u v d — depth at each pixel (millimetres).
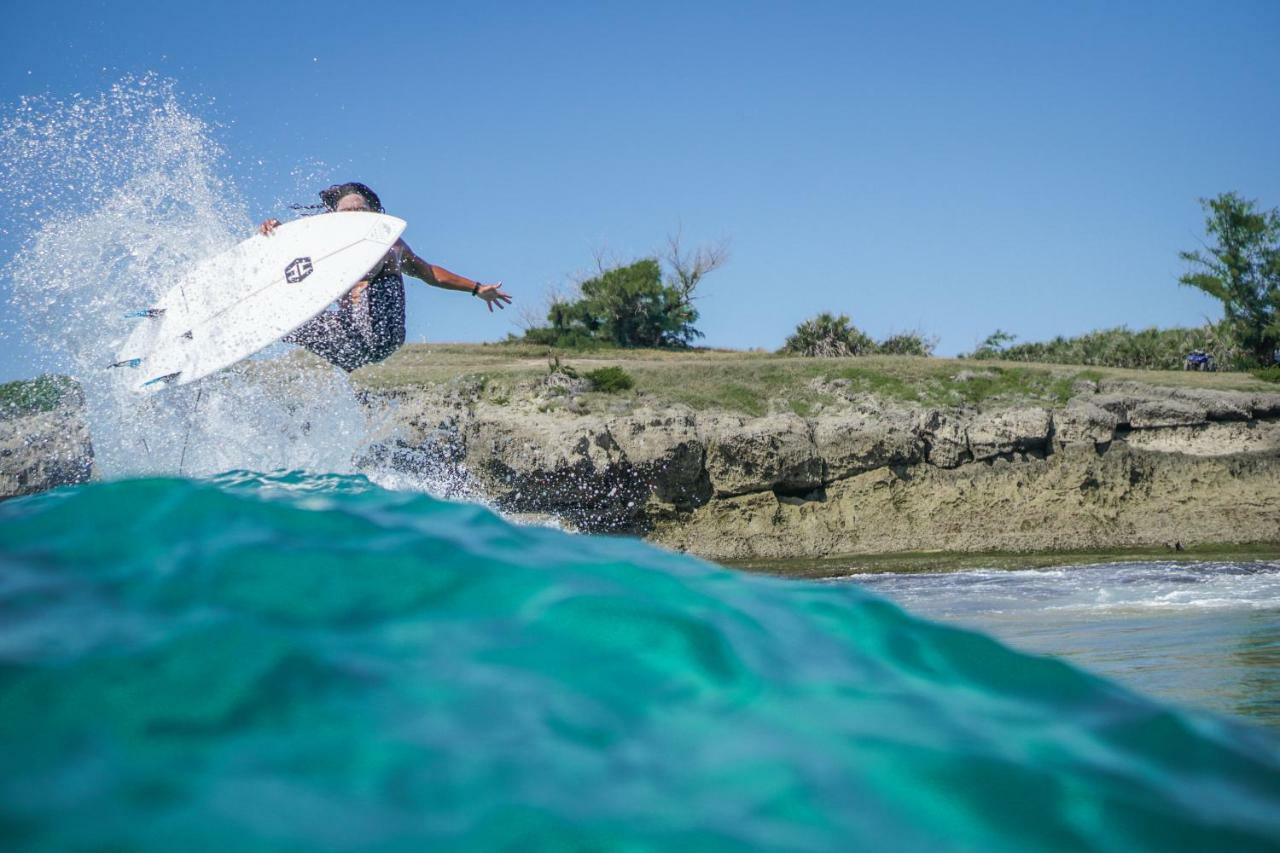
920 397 27250
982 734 1582
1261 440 25953
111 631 1713
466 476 23266
